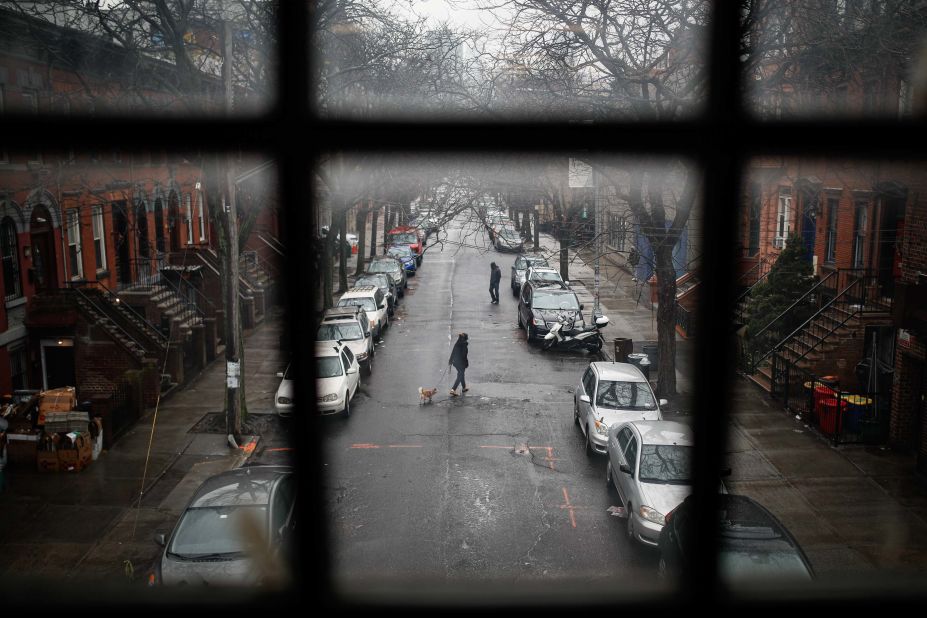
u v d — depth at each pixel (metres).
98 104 14.79
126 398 15.49
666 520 8.87
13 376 17.33
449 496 11.73
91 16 16.09
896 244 15.80
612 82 14.97
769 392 16.92
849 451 13.42
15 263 17.03
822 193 18.64
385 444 14.48
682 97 13.58
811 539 9.88
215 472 13.05
